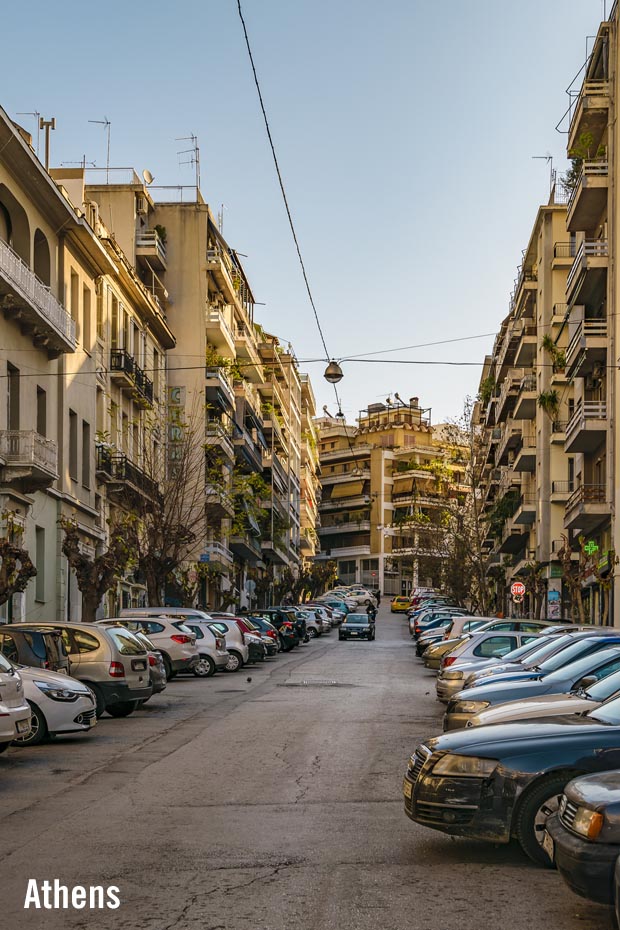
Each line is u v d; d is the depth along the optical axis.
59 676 17.58
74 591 39.72
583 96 40.91
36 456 32.34
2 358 32.03
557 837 7.20
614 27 41.00
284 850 9.50
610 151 40.41
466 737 9.40
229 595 57.84
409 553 136.50
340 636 66.19
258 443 85.38
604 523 42.03
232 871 8.72
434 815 9.12
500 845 9.70
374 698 25.06
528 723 9.70
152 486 44.19
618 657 13.51
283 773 13.89
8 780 13.59
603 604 44.25
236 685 29.48
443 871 8.73
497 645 23.59
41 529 36.47
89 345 41.91
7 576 25.44
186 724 19.91
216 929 7.10
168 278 62.84
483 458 79.31
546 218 59.22
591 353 41.09
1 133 30.52
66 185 44.97
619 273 39.28
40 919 7.42
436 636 43.62
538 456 60.12
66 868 8.86
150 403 49.00
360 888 8.17
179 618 35.12
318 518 149.75
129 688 20.56
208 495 50.53
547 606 56.66
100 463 43.00
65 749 16.55
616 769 8.52
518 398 66.31
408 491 141.88
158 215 63.25
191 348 62.22
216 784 13.09
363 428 149.88
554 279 58.84
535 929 7.14
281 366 98.94
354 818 10.96
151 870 8.77
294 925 7.17
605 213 42.25
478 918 7.37
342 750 16.00
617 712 9.70
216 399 62.66
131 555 41.44
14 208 33.66
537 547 60.41
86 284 41.59
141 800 12.05
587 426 40.56
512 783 8.94
